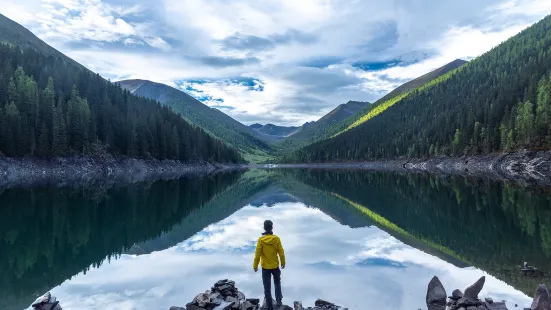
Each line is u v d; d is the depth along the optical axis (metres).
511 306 10.90
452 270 15.05
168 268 15.95
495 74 186.62
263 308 10.40
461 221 27.38
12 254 18.89
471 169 102.19
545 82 102.94
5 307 11.59
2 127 77.12
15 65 138.12
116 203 41.12
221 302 10.53
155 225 28.00
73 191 53.12
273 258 10.32
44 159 83.94
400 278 14.10
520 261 16.14
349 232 24.05
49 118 90.44
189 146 150.62
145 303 11.74
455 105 183.00
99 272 15.45
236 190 61.06
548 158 78.19
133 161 111.25
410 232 23.77
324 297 12.09
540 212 29.80
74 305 11.60
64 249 20.00
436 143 134.38
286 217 31.34
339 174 121.44
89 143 99.81
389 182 73.44
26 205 37.66
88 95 133.00
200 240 22.25
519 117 93.69
